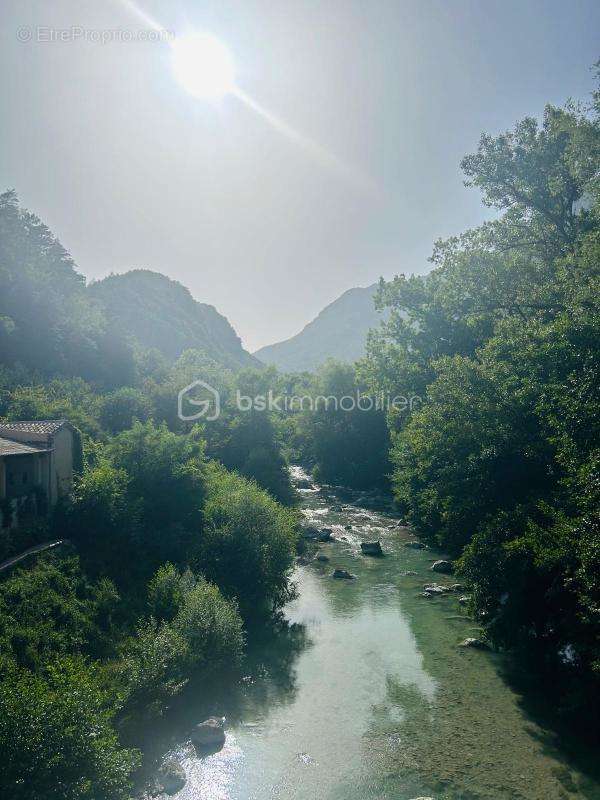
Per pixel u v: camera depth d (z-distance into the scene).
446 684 19.56
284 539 27.41
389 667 20.98
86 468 32.50
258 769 14.96
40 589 19.22
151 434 30.95
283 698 18.83
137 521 26.31
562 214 30.28
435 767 14.93
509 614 20.56
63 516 25.11
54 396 55.28
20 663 15.85
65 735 12.20
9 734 11.80
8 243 90.44
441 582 31.12
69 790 11.71
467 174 32.78
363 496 59.12
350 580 31.47
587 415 16.39
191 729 16.89
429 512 34.44
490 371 23.88
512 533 20.42
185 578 22.67
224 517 27.22
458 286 34.00
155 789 14.14
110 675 17.25
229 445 53.53
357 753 15.66
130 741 15.50
